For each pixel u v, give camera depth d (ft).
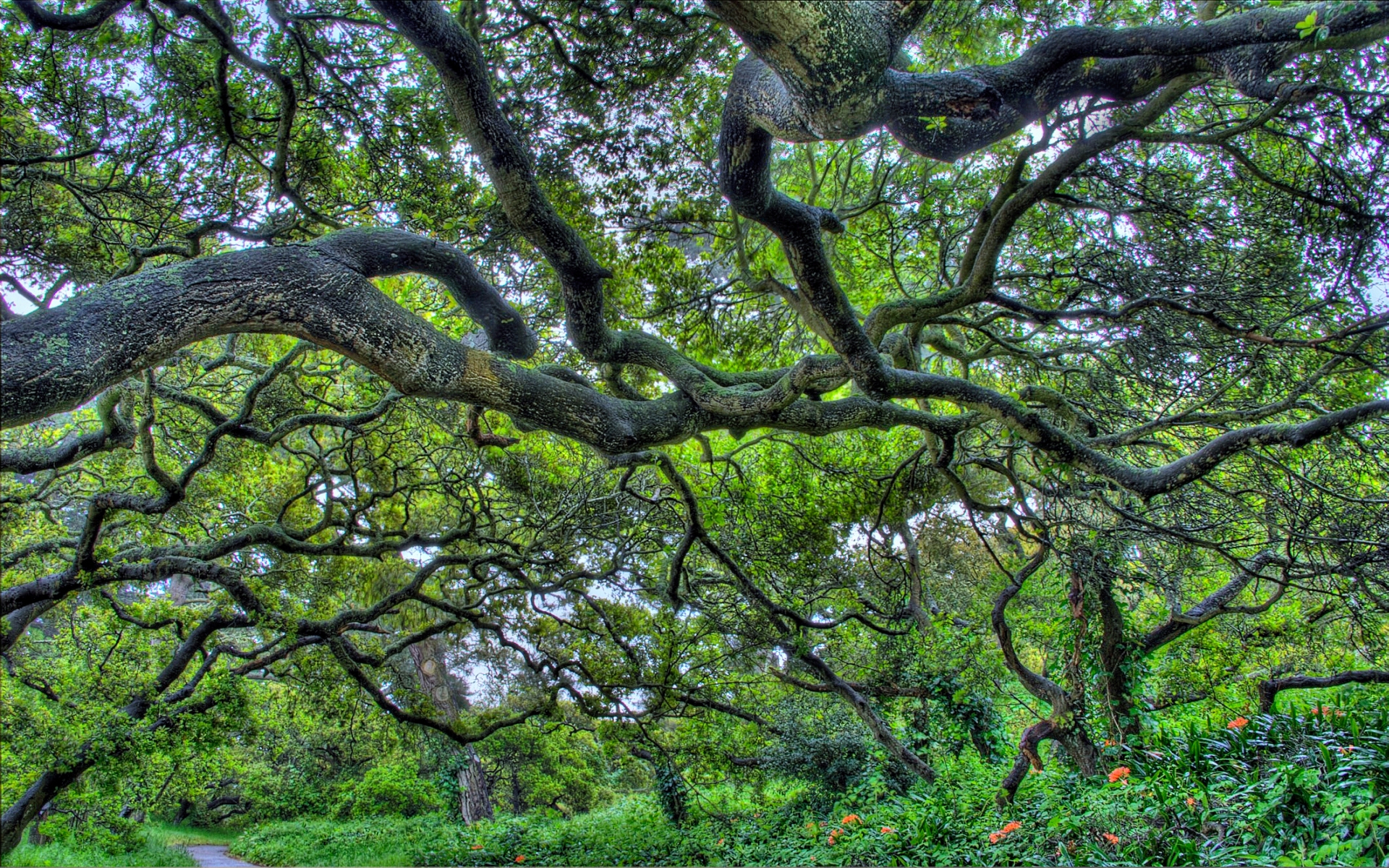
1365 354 18.21
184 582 45.01
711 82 20.99
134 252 17.72
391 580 40.32
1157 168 20.74
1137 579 24.95
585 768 63.72
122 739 22.91
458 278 13.89
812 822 28.45
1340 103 16.02
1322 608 28.12
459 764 49.24
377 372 12.43
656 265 24.27
